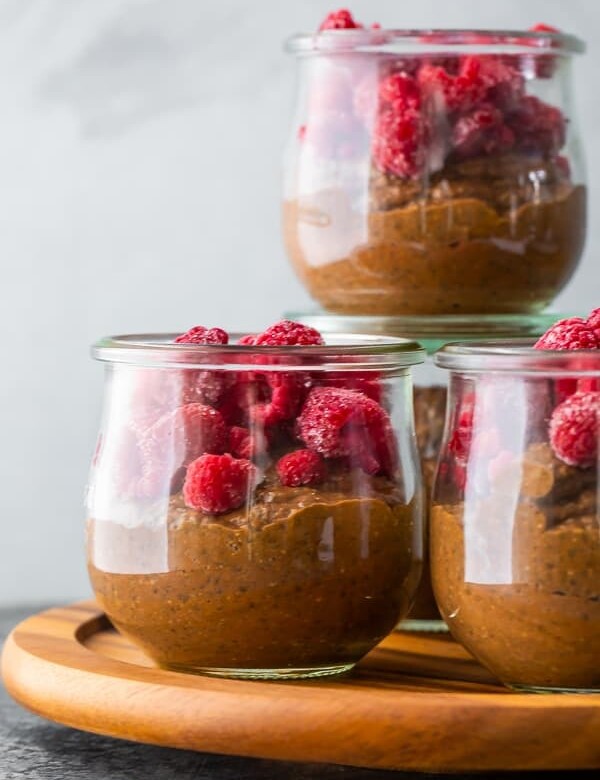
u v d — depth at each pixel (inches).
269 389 21.0
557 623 20.2
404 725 20.0
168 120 33.1
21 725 23.6
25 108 33.3
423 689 21.6
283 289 33.2
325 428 21.0
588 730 19.9
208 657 21.3
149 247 33.4
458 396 21.2
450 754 20.0
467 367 20.7
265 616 20.9
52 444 33.8
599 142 32.4
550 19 32.2
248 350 20.8
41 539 34.0
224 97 32.9
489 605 20.6
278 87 32.8
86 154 33.3
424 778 21.0
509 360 20.3
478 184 23.9
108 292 33.5
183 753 22.2
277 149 32.9
